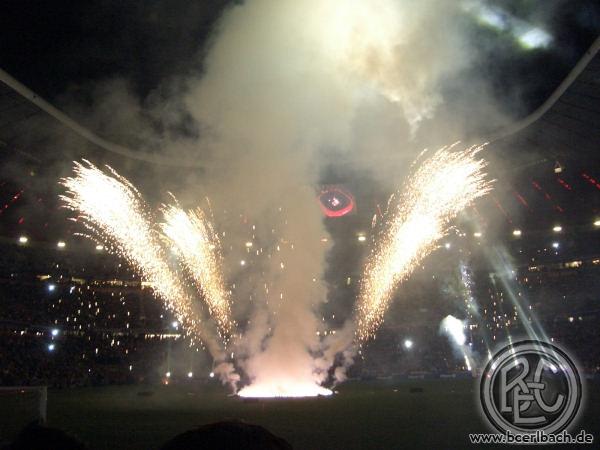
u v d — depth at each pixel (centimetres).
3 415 1467
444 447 1644
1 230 5972
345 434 1955
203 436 220
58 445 262
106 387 4766
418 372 5691
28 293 5969
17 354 5031
